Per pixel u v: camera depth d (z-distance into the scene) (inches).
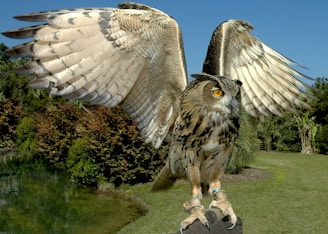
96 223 434.9
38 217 462.9
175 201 480.1
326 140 997.8
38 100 1226.6
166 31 105.7
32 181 666.2
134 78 107.7
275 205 444.8
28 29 92.7
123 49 104.2
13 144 1101.1
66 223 437.1
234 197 486.6
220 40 124.2
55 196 560.7
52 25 95.3
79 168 610.5
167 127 118.2
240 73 132.1
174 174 128.2
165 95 114.8
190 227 123.7
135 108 113.2
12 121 1121.4
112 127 601.9
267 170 671.1
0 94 1213.7
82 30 98.9
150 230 380.8
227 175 610.2
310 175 633.0
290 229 364.8
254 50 130.6
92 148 602.2
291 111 133.5
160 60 108.5
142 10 104.1
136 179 610.2
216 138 114.9
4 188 616.7
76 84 101.4
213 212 125.9
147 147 596.1
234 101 112.6
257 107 135.0
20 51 93.5
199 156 119.0
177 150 120.5
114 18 101.7
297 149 1061.1
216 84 111.6
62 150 751.1
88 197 552.4
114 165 589.3
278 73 132.1
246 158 626.5
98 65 102.7
